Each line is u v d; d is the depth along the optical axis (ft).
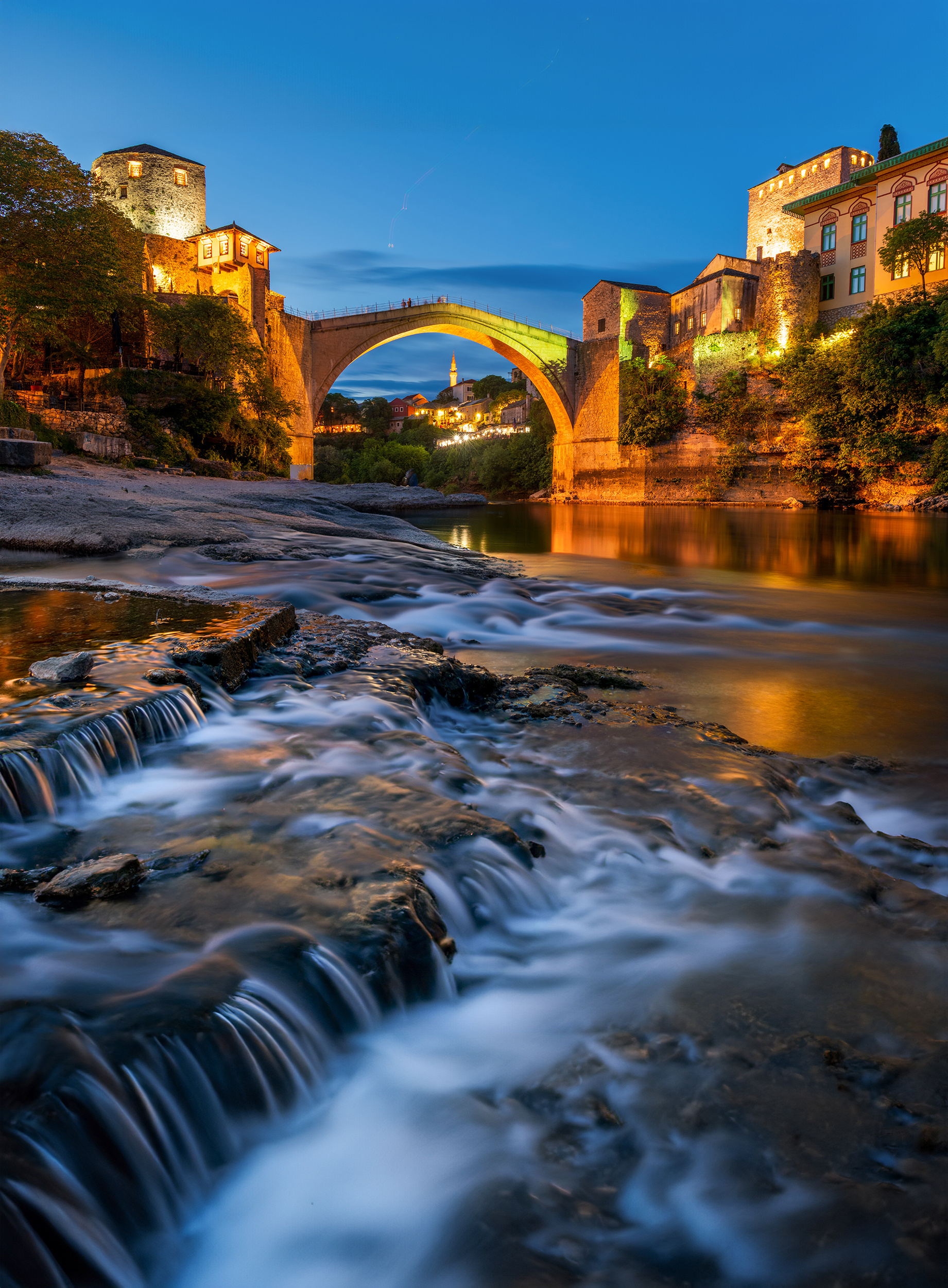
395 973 10.27
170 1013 8.46
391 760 16.74
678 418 228.84
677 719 23.41
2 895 11.19
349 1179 8.15
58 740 14.25
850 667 31.45
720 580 58.08
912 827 16.94
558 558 74.02
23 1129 6.89
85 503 53.36
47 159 107.45
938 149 174.29
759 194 233.14
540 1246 7.40
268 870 12.03
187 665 20.01
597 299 247.09
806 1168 8.21
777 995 11.03
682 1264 7.28
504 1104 9.11
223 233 201.98
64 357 156.76
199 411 161.27
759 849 14.87
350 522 79.71
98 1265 6.81
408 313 216.95
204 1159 7.93
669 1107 9.02
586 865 14.34
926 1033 10.28
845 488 185.16
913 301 171.53
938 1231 7.46
